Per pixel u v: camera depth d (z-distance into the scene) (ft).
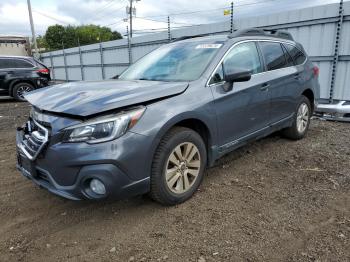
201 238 8.80
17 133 11.07
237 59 12.69
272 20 28.32
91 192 8.98
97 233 9.27
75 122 8.71
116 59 55.01
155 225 9.53
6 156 16.58
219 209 10.27
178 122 10.00
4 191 12.21
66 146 8.67
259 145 16.56
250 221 9.52
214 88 11.27
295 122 16.55
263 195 11.14
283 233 8.89
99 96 9.51
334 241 8.46
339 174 12.69
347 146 16.12
